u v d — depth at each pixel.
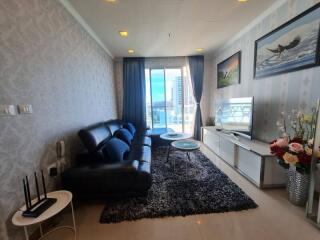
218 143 3.32
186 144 2.96
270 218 1.61
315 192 1.79
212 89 4.76
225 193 2.00
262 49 2.57
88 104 2.75
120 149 2.19
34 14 1.53
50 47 1.76
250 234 1.43
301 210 1.71
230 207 1.75
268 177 2.08
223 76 3.97
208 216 1.66
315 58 1.77
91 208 1.86
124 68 4.61
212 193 2.01
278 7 2.23
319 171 1.74
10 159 1.26
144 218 1.66
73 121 2.23
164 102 5.02
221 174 2.52
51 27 1.78
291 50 2.06
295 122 1.88
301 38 1.92
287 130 2.17
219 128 3.55
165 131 4.29
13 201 1.28
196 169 2.73
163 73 4.88
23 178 1.37
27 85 1.44
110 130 2.85
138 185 1.84
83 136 1.99
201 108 4.96
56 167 1.79
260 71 2.64
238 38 3.26
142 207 1.79
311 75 1.83
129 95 4.69
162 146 4.04
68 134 2.10
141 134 3.91
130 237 1.45
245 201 1.83
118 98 4.80
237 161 2.65
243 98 2.75
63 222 1.65
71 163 2.15
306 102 1.91
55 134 1.83
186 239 1.41
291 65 2.07
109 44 3.54
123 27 2.77
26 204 1.26
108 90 3.96
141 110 4.74
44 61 1.66
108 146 2.04
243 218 1.62
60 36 1.95
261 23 2.58
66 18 2.09
